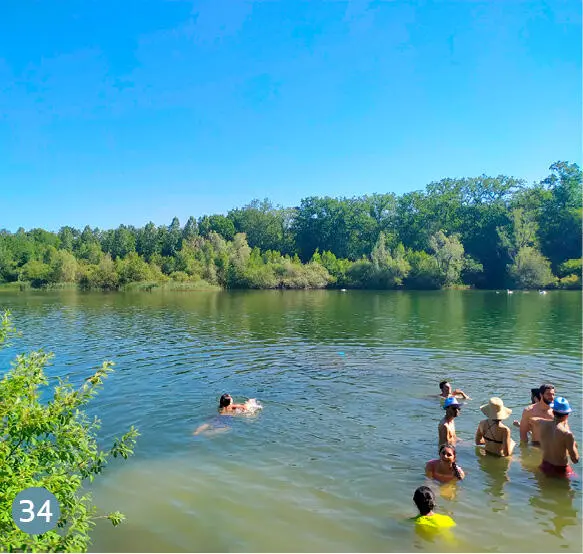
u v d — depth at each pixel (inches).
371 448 440.1
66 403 270.1
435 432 480.1
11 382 259.4
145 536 302.2
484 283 4079.7
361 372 744.3
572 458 375.6
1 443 246.8
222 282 4025.6
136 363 827.4
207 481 377.4
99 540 297.6
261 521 319.0
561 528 307.9
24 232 6737.2
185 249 4606.3
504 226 3993.6
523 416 459.5
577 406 561.9
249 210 6299.2
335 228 5295.3
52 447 267.6
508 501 343.0
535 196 4133.9
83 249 5354.3
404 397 603.8
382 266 3937.0
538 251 3607.3
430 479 378.0
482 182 4864.7
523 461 411.2
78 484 266.7
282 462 410.9
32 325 1386.6
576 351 916.6
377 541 294.4
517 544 290.2
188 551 286.2
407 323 1416.1
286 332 1223.5
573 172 3818.9
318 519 320.8
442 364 802.2
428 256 3996.1
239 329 1290.6
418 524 312.2
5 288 3956.7
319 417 527.2
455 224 4596.5
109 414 544.7
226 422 512.7
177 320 1524.4
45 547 230.5
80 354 916.0
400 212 5049.2
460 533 302.5
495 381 683.4
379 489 361.7
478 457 418.9
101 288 3814.0
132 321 1494.8
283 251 5693.9
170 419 525.7
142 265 3912.4
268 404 577.9
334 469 396.8
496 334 1160.2
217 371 759.1
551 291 3245.6
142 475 388.5
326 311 1854.1
